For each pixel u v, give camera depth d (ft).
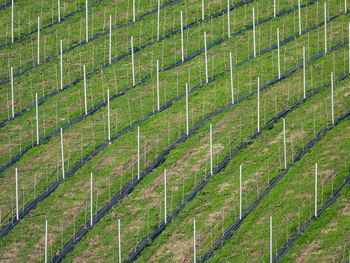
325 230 649.20
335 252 629.51
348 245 632.38
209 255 647.56
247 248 646.74
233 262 636.89
